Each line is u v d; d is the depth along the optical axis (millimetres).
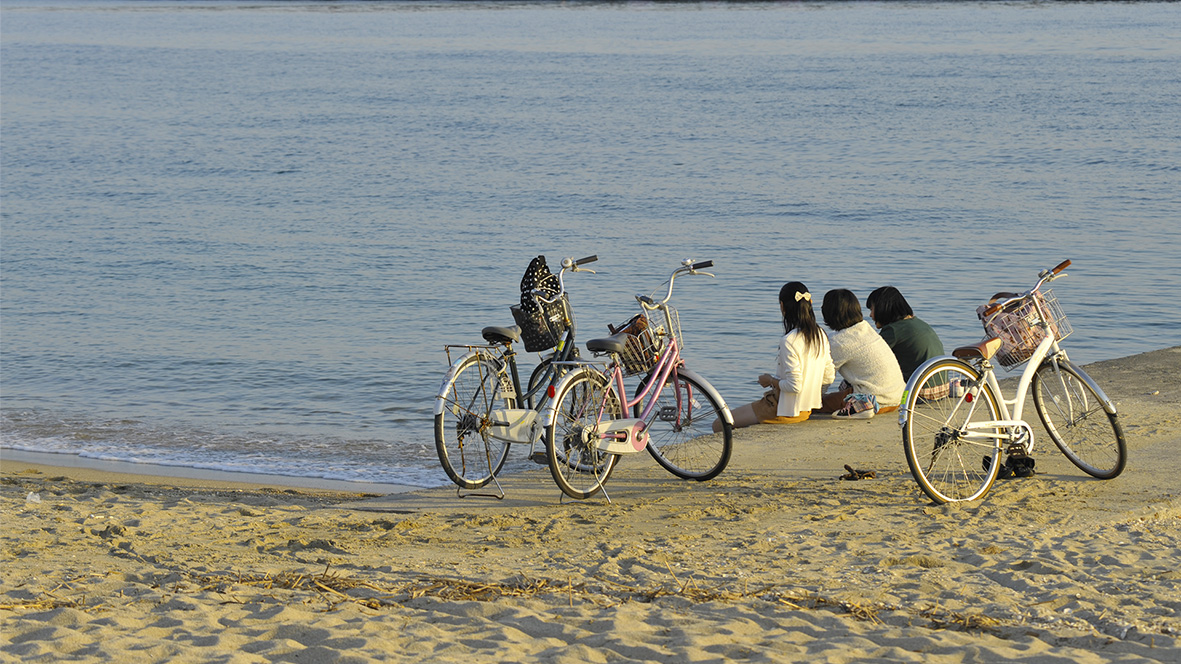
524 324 13836
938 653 7477
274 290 36531
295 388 24766
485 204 55000
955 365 12438
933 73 122750
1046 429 13727
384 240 45938
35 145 81500
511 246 44406
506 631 8055
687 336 29484
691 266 13617
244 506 14148
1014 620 8203
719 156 71062
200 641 7816
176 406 23359
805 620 8297
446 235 46969
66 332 30875
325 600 9023
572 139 80562
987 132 78562
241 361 27344
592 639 7875
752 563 10141
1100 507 11938
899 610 8508
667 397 14062
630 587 9406
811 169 65125
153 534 12352
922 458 13023
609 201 55219
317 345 29062
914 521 11648
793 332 15438
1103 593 8781
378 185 61750
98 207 55781
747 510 12367
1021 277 36906
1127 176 59531
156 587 9617
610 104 101938
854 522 11711
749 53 157125
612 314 32500
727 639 7816
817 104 97938
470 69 143000
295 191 60219
